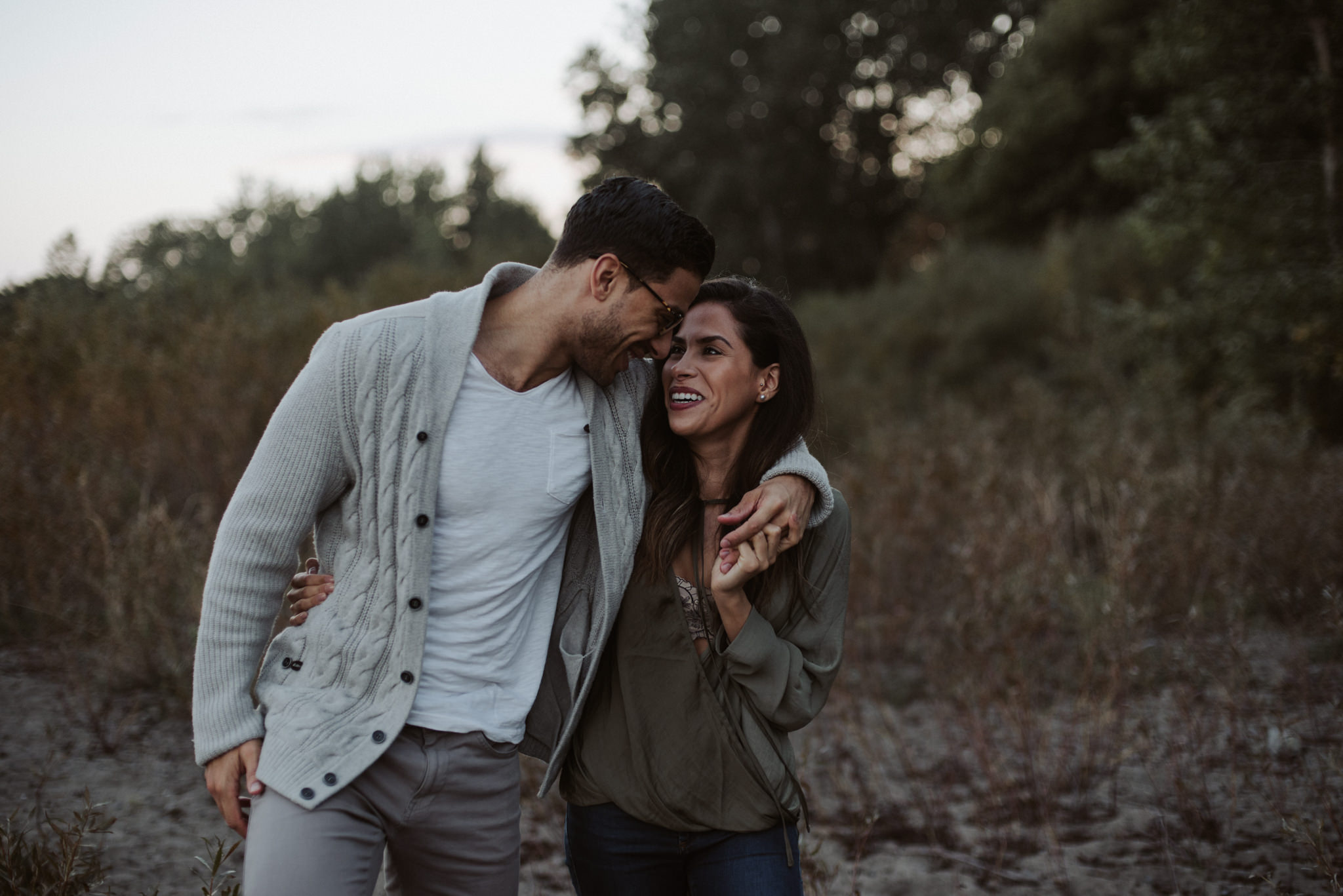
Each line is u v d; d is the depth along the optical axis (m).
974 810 3.33
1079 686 3.91
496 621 1.77
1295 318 7.97
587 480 1.86
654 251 1.72
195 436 5.58
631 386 1.95
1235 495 5.20
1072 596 4.11
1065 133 17.78
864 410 11.79
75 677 4.02
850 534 1.96
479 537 1.74
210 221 39.28
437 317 1.74
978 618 3.87
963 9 29.72
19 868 2.24
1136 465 5.49
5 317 6.39
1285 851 2.89
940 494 5.91
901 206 31.09
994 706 3.88
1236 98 8.14
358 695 1.68
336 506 1.77
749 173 28.83
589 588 1.94
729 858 1.81
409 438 1.68
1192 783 3.32
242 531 1.65
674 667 1.85
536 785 3.55
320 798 1.59
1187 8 8.37
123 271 7.82
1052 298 13.08
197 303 8.02
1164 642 4.02
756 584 1.91
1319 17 7.78
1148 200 9.09
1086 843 3.09
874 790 3.50
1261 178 8.04
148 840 2.91
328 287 9.44
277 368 6.84
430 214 52.44
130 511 5.03
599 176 31.81
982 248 17.52
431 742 1.71
